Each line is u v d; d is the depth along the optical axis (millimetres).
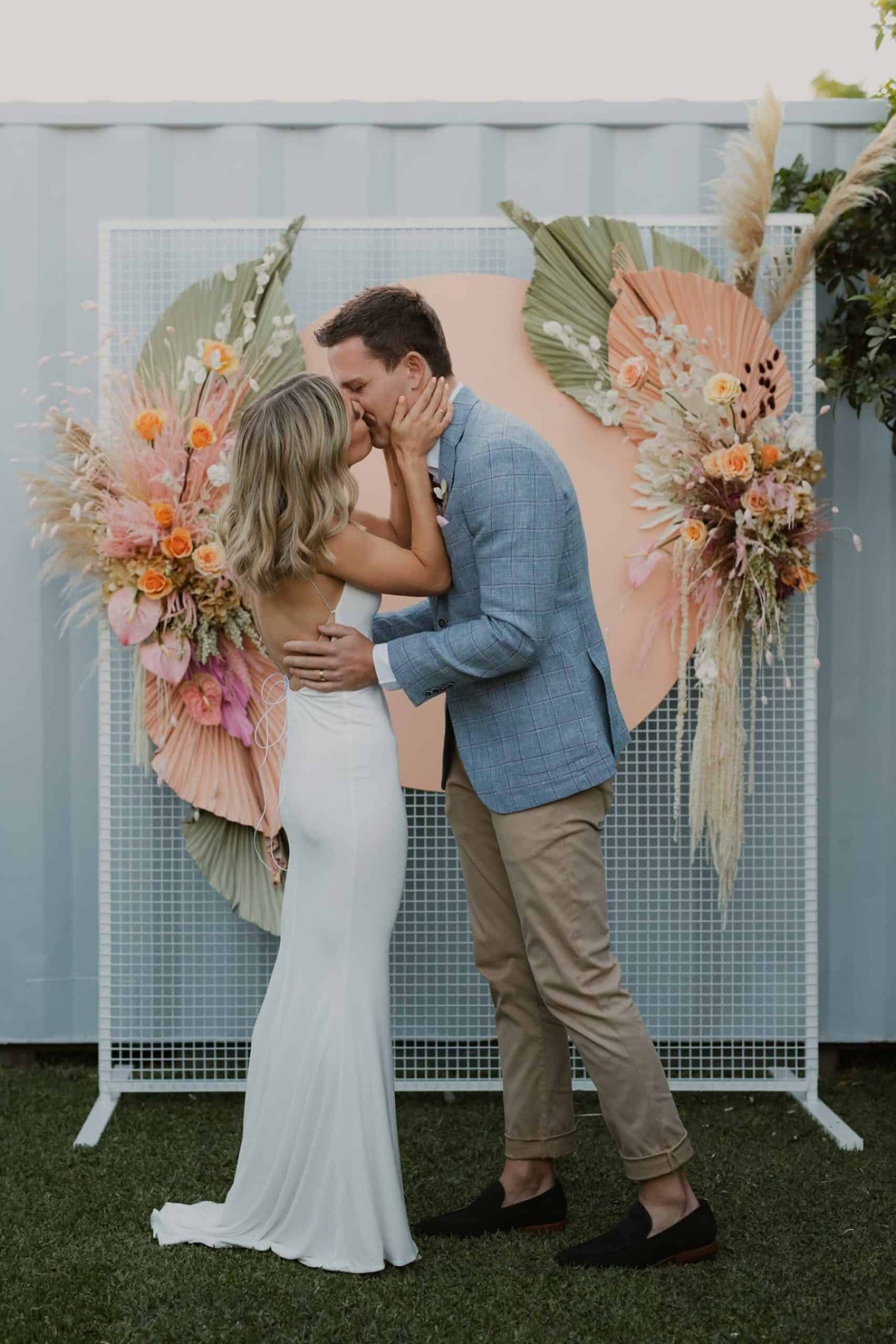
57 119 2836
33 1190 2279
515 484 1885
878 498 2938
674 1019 2918
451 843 2875
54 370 2891
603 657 2041
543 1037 2133
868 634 2959
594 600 2740
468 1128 2650
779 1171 2389
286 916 2047
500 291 2746
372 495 2760
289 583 1982
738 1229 2129
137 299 2824
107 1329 1790
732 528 2648
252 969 2906
